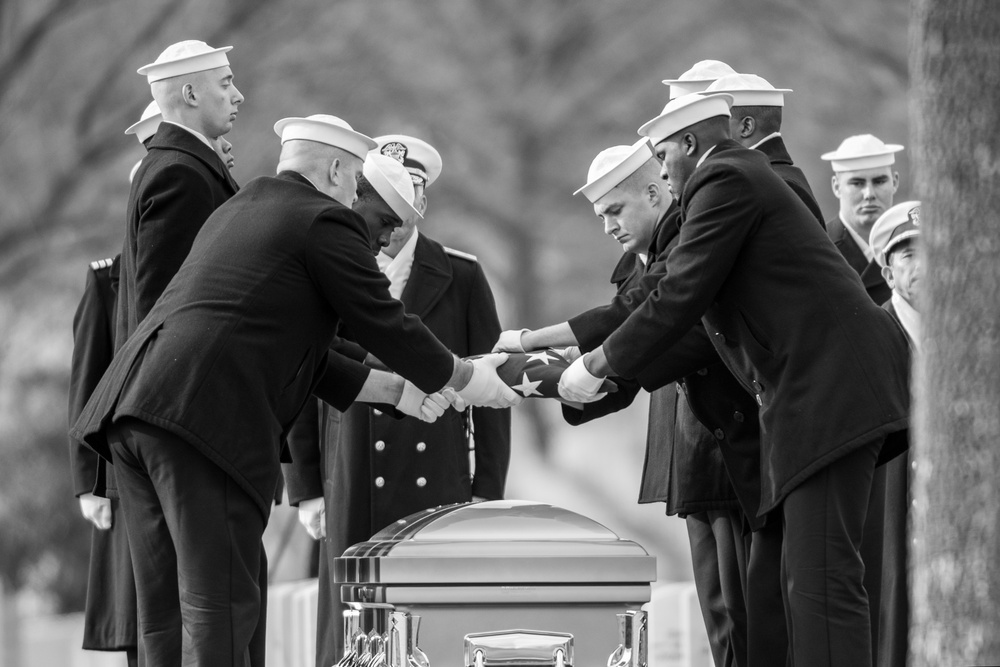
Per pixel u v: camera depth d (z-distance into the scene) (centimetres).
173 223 1839
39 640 5209
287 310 1644
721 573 1953
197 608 1584
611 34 7400
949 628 1270
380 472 2089
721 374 1795
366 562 1499
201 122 1939
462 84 7200
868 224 2628
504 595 1464
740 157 1697
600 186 1981
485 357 1870
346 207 1697
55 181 6372
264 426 1623
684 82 2016
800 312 1631
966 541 1266
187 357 1603
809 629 1590
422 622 1462
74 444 2288
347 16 6988
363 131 6950
